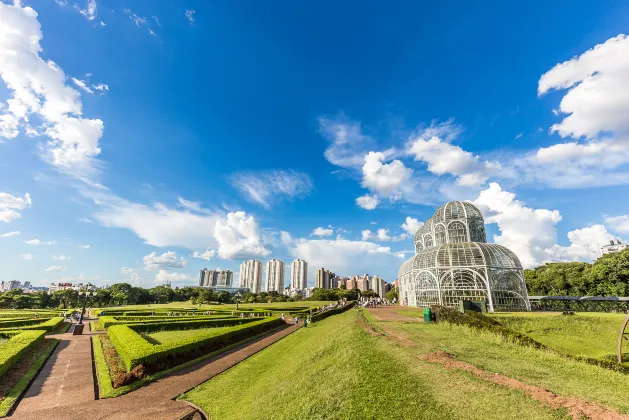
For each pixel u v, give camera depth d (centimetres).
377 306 6450
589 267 7094
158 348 2119
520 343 1897
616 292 5716
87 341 3022
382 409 988
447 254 5400
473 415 902
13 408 1412
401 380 1165
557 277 7481
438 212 6819
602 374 1337
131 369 1869
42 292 10869
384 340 1847
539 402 951
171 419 1310
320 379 1351
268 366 2130
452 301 5109
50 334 3481
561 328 3250
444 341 1878
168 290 14725
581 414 864
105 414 1359
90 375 1914
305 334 3291
